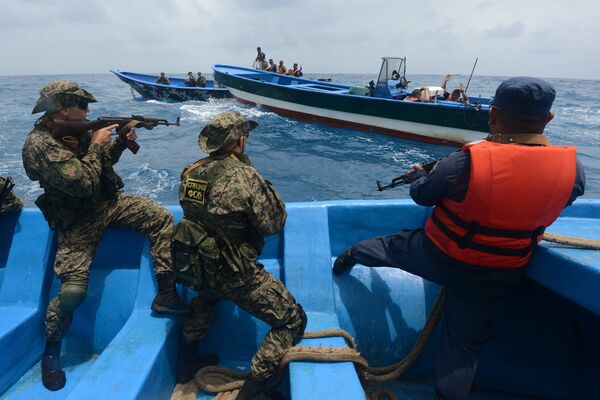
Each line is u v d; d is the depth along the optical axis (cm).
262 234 187
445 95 1216
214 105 1700
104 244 253
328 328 207
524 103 149
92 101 227
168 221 239
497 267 167
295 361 181
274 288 188
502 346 219
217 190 173
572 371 213
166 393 199
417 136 1098
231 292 183
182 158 916
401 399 213
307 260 238
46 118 218
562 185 150
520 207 152
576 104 2483
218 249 176
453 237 167
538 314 220
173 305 214
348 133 1193
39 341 228
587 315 217
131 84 1914
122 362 180
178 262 182
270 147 1027
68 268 214
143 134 1183
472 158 152
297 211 253
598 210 254
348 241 261
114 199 234
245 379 199
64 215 216
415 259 189
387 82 1192
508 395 217
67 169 203
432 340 227
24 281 234
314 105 1253
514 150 149
